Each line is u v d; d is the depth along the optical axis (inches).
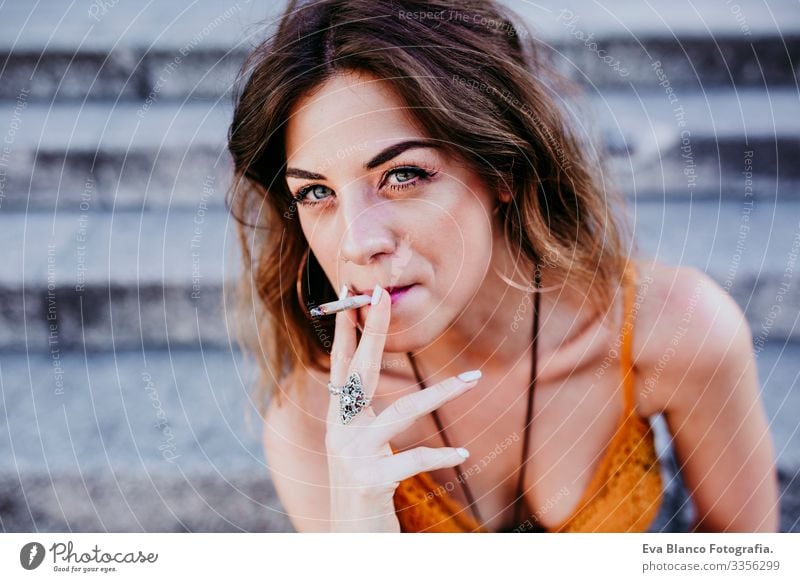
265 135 30.3
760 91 49.3
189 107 47.9
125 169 47.3
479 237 32.2
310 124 29.5
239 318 41.3
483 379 37.5
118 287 45.1
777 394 42.1
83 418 42.6
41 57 47.9
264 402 40.5
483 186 31.5
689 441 39.0
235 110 32.1
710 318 37.3
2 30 48.0
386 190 30.3
